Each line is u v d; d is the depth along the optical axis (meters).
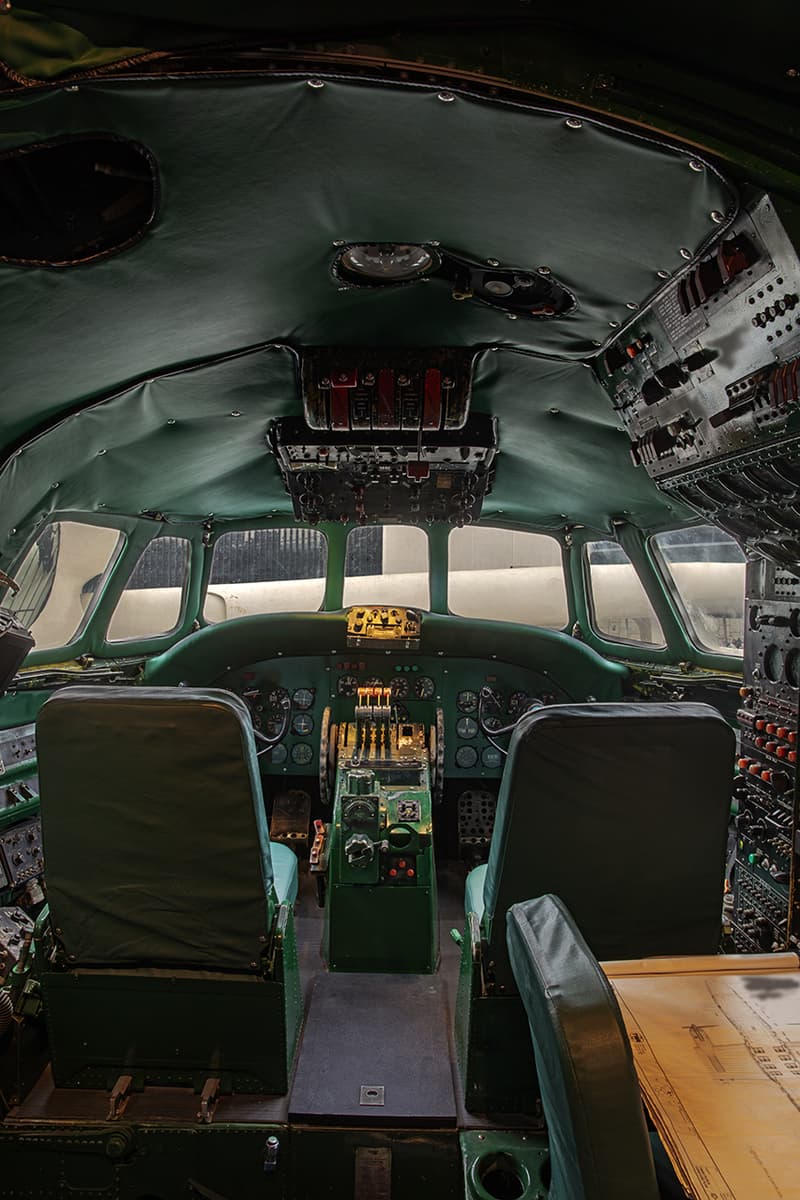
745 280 1.82
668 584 4.50
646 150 1.52
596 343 2.58
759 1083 1.42
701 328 2.10
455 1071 2.73
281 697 5.00
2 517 2.98
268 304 2.39
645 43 1.34
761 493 2.54
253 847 2.32
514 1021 2.42
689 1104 1.36
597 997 1.15
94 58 1.32
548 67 1.38
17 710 3.85
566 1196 1.26
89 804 2.30
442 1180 2.44
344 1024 3.07
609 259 1.99
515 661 4.91
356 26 1.31
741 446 2.35
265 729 5.01
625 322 2.36
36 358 2.31
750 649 3.00
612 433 3.29
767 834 2.76
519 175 1.67
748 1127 1.31
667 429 2.70
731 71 1.36
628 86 1.40
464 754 5.00
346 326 2.61
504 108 1.44
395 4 1.26
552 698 4.99
